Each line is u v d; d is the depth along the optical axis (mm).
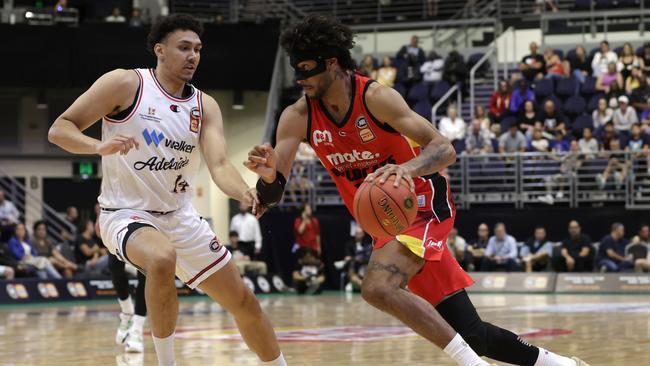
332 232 17109
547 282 15203
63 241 16781
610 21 20250
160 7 19844
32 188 19781
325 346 6691
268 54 18969
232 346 6781
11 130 19641
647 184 15898
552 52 18531
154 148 4191
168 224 4230
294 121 4129
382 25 20844
